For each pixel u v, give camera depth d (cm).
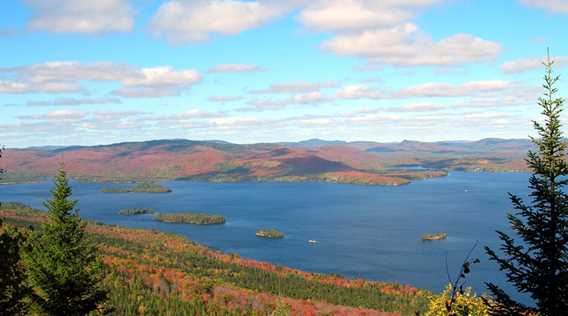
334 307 15975
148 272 18488
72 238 3947
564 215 2038
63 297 3575
